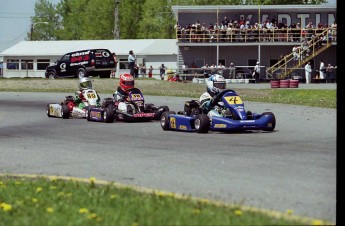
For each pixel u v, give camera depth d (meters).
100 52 73.88
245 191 13.27
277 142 21.39
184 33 83.50
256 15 84.94
